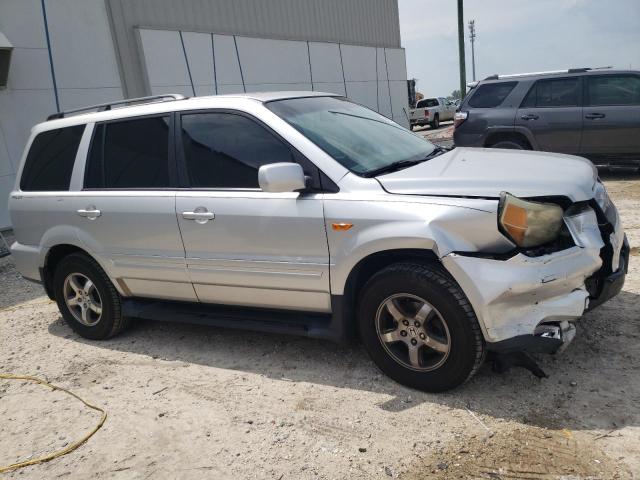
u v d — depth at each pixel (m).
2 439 3.42
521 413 3.03
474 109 9.71
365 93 21.70
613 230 3.37
